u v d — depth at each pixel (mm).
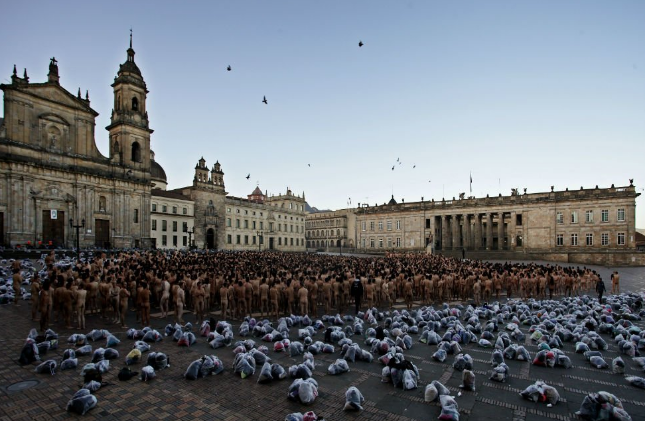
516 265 37438
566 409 9203
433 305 24469
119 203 61875
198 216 85812
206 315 20688
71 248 51844
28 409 8977
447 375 11477
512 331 16906
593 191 67812
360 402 9211
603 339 15219
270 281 20609
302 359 12859
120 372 10906
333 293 22312
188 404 9344
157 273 22906
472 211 80125
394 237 92688
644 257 56125
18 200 50125
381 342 13516
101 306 19844
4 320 18172
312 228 136000
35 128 53406
